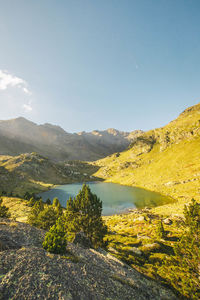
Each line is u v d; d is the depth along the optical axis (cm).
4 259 1084
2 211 3819
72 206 2898
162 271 1962
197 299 1383
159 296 1458
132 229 5844
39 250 1380
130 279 1620
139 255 2995
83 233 2433
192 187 13275
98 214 2759
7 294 790
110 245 3412
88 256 1805
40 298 803
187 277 1576
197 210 1784
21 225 2136
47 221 3338
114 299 1086
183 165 19400
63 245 1524
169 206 10038
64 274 1099
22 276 937
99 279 1280
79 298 909
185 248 1722
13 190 15862
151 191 16088
